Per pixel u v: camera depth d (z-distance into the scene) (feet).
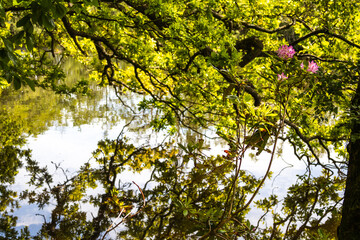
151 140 42.60
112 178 27.94
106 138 43.32
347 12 29.14
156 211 20.43
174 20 21.54
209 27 20.70
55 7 8.82
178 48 23.82
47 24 8.93
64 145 39.22
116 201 16.94
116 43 25.82
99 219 19.86
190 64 25.09
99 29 26.81
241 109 9.32
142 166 31.50
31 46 9.04
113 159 33.99
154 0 20.57
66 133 45.42
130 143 40.91
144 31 24.08
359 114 15.25
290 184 27.43
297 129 29.86
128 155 35.70
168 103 30.04
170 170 29.89
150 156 35.32
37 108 62.54
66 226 18.69
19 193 24.04
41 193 24.12
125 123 53.01
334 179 29.19
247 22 29.68
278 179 28.91
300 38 30.89
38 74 31.45
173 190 24.16
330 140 30.81
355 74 18.20
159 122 33.94
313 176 30.09
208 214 9.00
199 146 9.38
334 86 16.52
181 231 17.08
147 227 18.37
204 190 23.61
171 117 32.45
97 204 22.11
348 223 12.96
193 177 24.68
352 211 12.94
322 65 29.81
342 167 33.32
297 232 17.52
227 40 18.54
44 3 8.63
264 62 29.94
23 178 27.50
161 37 24.11
